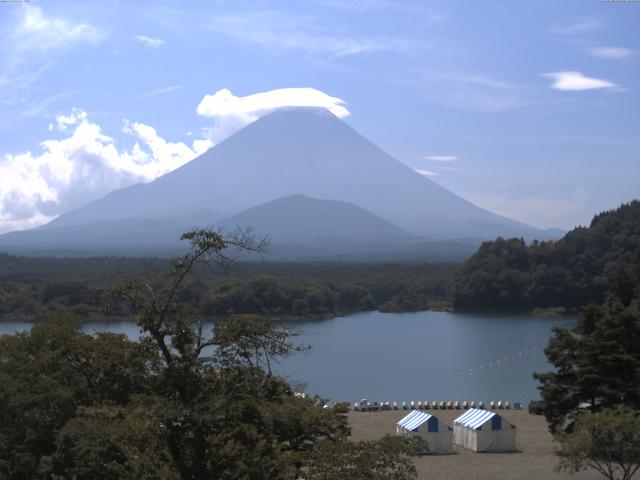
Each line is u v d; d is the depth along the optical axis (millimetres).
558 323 147750
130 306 25672
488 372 95250
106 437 27531
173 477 23797
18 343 37875
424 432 49344
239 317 24609
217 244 24484
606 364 46406
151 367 27266
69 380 35188
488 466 45156
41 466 30141
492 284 174250
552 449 50062
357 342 123500
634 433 33812
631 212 187375
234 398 24797
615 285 72188
